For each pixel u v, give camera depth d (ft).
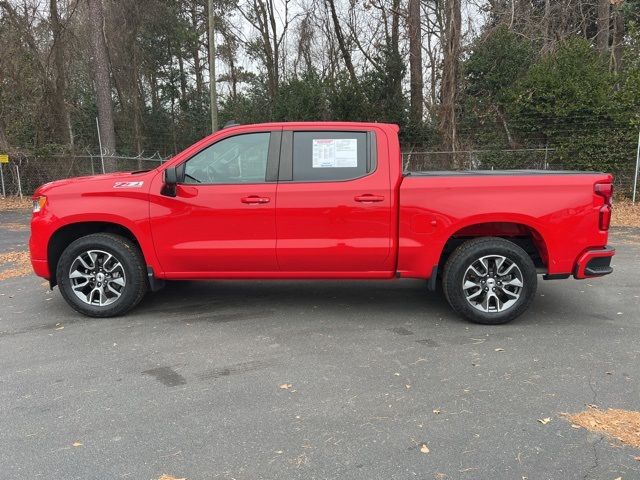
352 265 16.60
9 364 13.78
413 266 16.47
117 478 9.02
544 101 48.21
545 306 18.48
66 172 58.39
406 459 9.46
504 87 56.65
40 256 17.21
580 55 49.65
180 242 16.63
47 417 11.08
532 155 49.32
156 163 70.69
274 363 13.73
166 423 10.79
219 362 13.83
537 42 67.31
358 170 16.38
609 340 15.14
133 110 88.17
